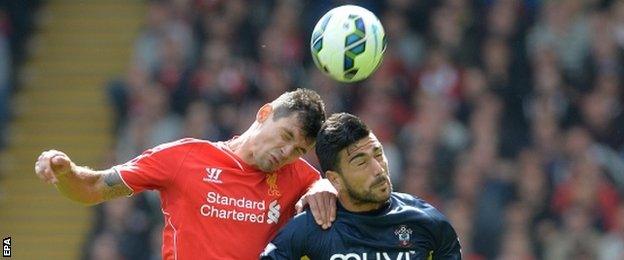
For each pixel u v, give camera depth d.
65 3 56.91
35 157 53.19
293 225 20.16
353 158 19.53
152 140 46.41
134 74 48.41
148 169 20.70
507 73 45.25
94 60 55.41
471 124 43.62
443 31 46.59
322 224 20.03
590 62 45.00
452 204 40.97
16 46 55.00
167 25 49.06
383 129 43.88
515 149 42.84
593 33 45.62
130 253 42.53
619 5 46.28
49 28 56.34
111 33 56.03
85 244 43.69
